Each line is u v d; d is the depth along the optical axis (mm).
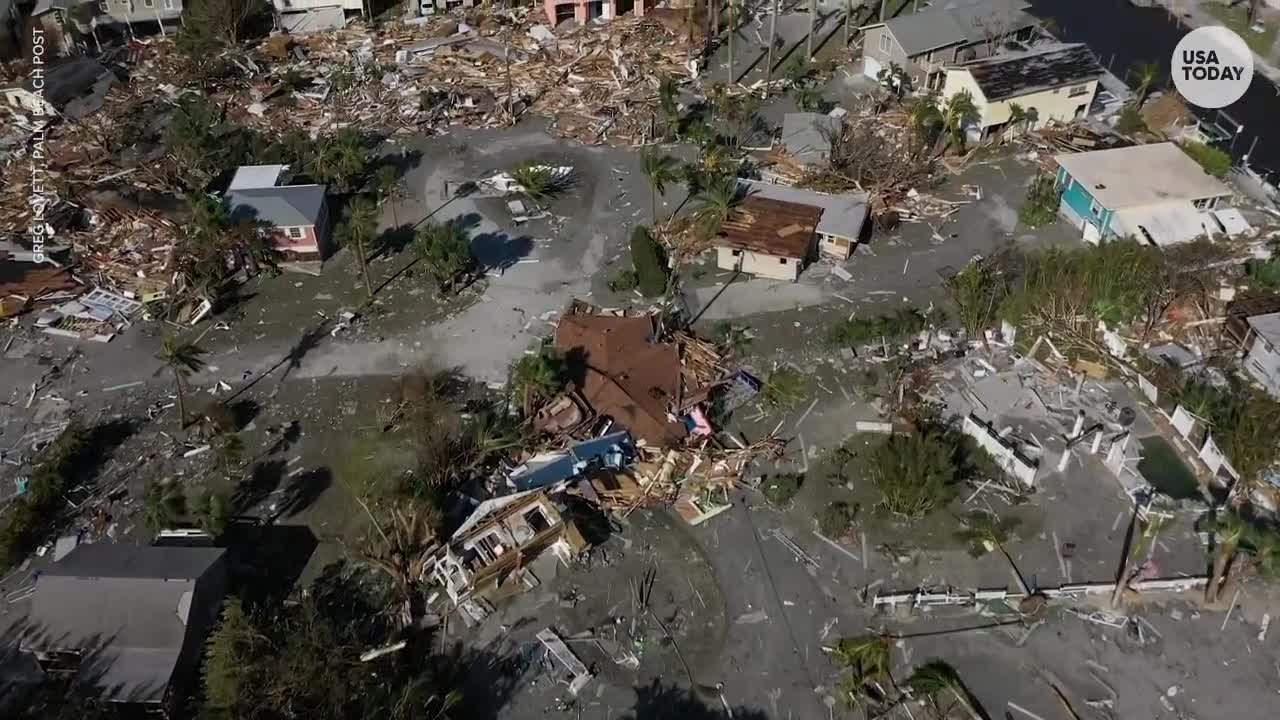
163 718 37656
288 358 55125
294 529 45344
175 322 57656
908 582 42812
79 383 53531
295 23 91875
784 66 85500
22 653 40000
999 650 40094
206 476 48031
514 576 43062
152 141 74938
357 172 69312
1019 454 46844
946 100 75812
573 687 39000
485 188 69875
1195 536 44062
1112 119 76000
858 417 50812
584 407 49906
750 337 56062
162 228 64688
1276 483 45438
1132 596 41906
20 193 68375
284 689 36062
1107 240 61188
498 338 56344
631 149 74188
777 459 48500
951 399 51344
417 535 43969
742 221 61438
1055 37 86625
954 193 68375
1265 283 56625
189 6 89875
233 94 81875
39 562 44125
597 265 62125
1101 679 38938
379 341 56219
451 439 48594
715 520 45750
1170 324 55156
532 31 91000
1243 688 38531
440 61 86438
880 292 59281
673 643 40656
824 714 38000
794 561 43875
